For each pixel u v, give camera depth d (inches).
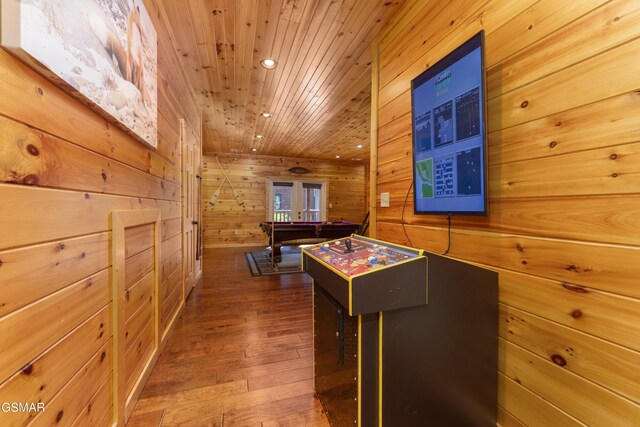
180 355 76.5
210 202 276.1
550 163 39.0
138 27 53.4
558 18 37.9
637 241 30.5
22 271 27.6
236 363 73.0
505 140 46.0
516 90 44.1
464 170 48.6
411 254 41.4
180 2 70.8
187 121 115.9
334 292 40.7
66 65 31.6
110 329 46.9
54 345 32.6
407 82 70.9
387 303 37.3
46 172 31.0
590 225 34.6
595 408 34.3
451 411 43.0
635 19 30.3
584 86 35.0
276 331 92.0
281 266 188.2
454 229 56.8
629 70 30.9
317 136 208.2
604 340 33.4
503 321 46.4
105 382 45.3
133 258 56.4
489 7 48.7
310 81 115.0
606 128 32.9
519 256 43.7
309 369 70.7
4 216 25.3
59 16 30.2
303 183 306.3
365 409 39.0
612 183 32.4
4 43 24.0
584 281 35.3
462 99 48.4
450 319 42.1
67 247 35.0
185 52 93.5
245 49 91.7
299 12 74.2
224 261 203.9
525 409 42.8
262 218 291.1
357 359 39.4
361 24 79.7
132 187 55.7
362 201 332.5
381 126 83.0
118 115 45.2
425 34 64.5
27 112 28.1
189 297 125.0
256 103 140.8
